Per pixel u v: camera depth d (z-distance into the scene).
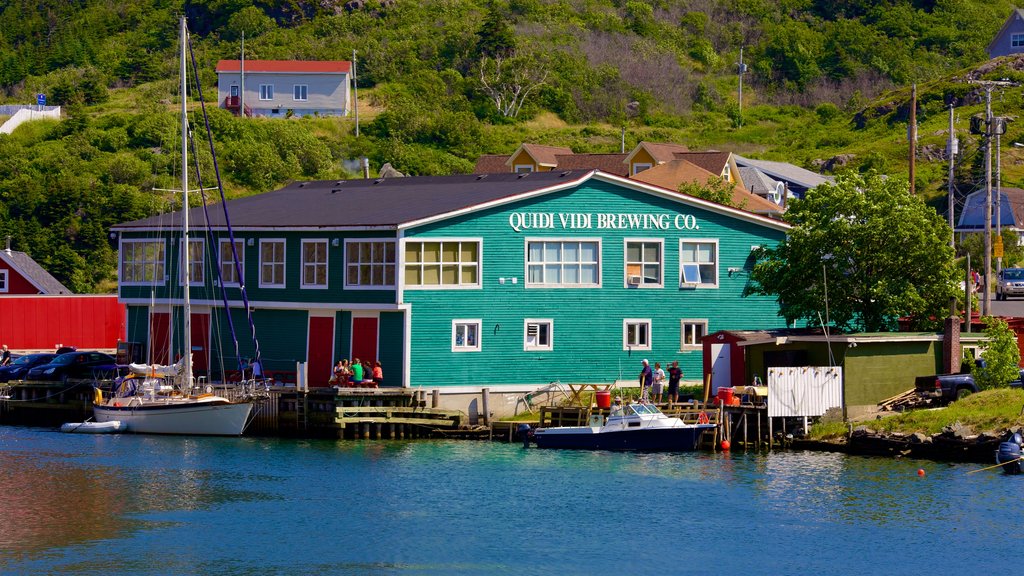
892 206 95.81
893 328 97.31
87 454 85.88
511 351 94.88
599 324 97.56
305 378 90.81
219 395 94.19
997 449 78.56
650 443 85.00
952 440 79.94
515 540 64.62
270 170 195.88
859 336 87.12
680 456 83.81
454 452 85.81
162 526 67.19
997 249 147.62
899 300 92.81
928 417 82.56
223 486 75.81
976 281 140.38
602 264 97.69
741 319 102.19
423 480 77.19
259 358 95.00
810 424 85.94
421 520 68.38
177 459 83.75
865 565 60.50
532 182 100.69
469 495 73.56
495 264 94.50
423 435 91.06
